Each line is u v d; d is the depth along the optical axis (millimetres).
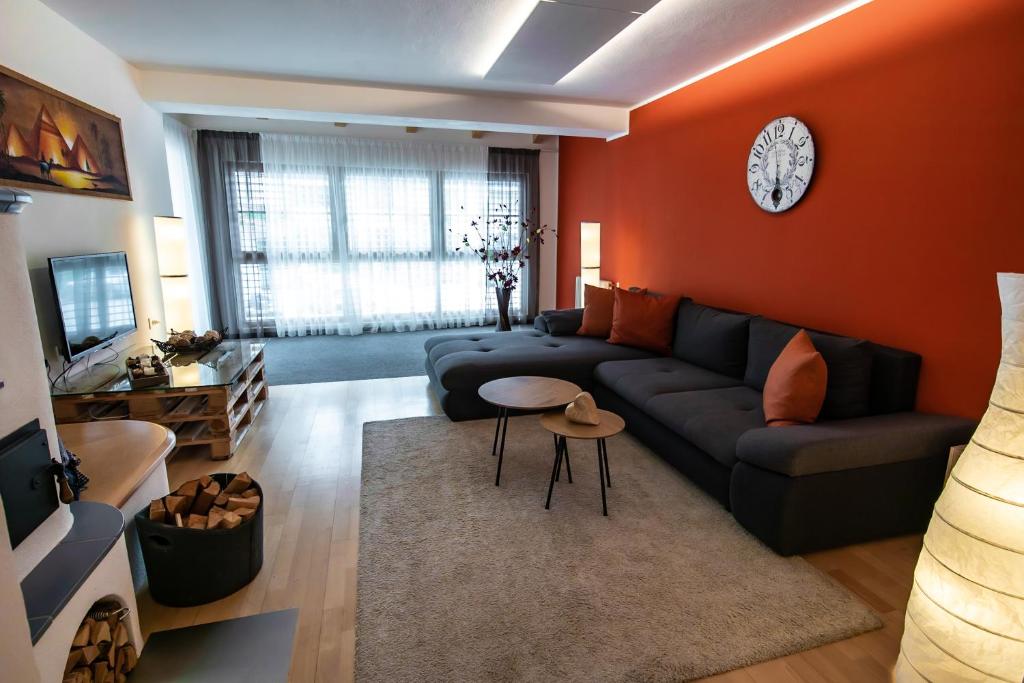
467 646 1659
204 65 3760
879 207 2666
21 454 1215
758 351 3096
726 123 3754
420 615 1796
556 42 3115
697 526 2352
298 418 3762
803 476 2041
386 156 6348
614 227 5484
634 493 2654
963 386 2332
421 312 6859
